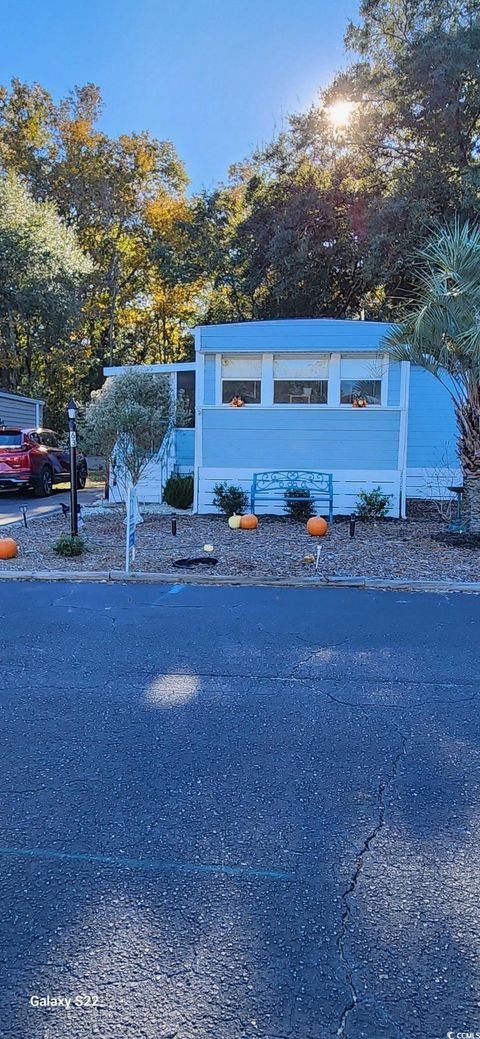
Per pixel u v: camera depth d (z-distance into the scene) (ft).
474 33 54.49
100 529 34.71
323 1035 5.45
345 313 76.95
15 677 14.01
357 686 13.58
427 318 28.27
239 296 98.68
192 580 23.72
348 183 67.82
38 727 11.50
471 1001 5.82
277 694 13.12
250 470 38.42
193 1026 5.50
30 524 36.58
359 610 19.88
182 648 16.11
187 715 12.06
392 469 37.58
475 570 24.81
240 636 17.13
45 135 100.94
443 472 44.55
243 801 9.12
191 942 6.45
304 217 67.51
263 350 37.24
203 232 98.89
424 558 26.81
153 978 6.00
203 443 38.63
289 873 7.58
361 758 10.42
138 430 35.22
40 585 23.27
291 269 69.26
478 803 9.13
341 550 28.35
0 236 74.18
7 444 51.08
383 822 8.63
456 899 7.14
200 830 8.43
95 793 9.30
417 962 6.24
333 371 37.78
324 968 6.15
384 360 37.35
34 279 76.28
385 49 65.16
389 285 64.69
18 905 7.00
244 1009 5.68
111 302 107.04
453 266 27.61
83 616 19.03
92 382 109.91
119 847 8.06
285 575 24.04
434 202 58.18
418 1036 5.48
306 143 67.87
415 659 15.34
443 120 58.23
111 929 6.63
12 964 6.17
